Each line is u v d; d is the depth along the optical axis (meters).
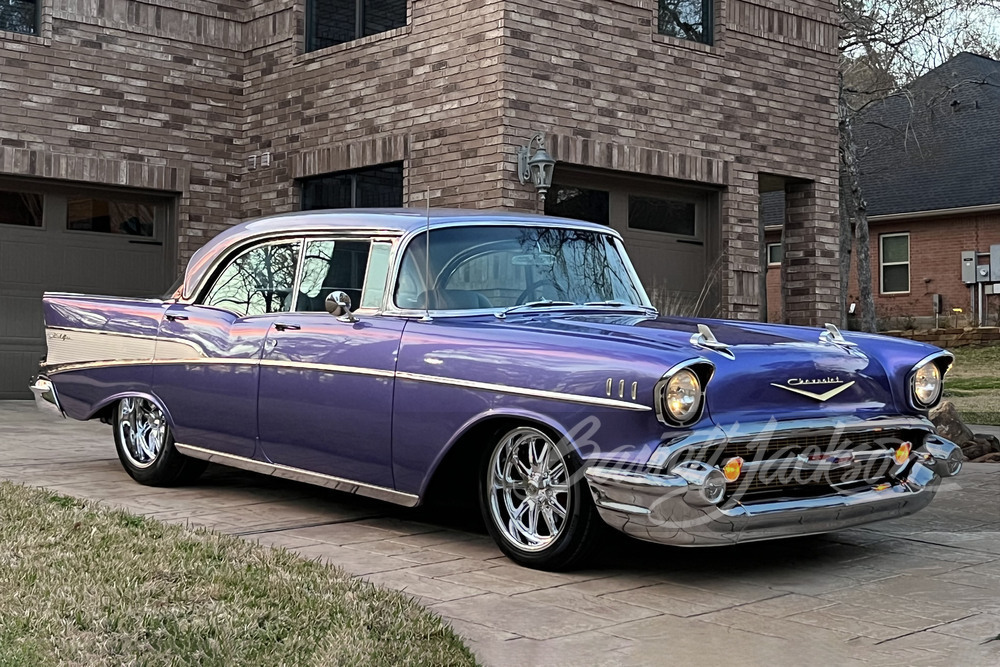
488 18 10.40
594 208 11.31
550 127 10.59
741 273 12.15
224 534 5.16
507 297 5.39
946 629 3.98
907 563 5.05
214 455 6.12
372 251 5.50
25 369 11.93
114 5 12.08
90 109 11.94
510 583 4.57
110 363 6.65
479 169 10.45
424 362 5.04
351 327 5.38
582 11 10.86
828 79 12.99
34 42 11.59
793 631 3.94
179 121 12.54
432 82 10.94
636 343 4.57
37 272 11.95
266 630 3.63
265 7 12.70
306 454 5.58
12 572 4.21
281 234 5.95
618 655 3.64
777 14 12.50
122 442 6.74
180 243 12.57
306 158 12.23
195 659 3.34
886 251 25.94
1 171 11.39
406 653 3.46
